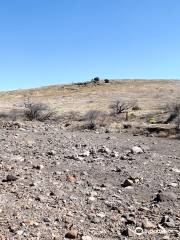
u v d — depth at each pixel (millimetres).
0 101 100750
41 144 17609
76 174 12023
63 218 8062
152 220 8375
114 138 21344
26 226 7430
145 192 10469
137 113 49188
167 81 121375
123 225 8000
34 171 12023
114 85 117438
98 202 9398
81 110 63656
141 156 15523
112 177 11883
